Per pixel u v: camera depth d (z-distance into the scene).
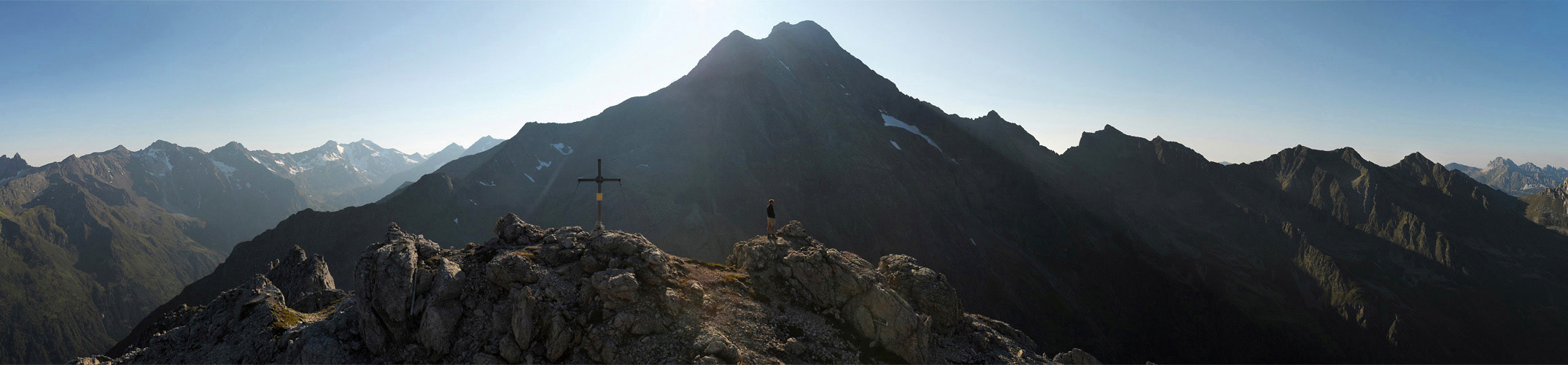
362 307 31.00
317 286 67.56
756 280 35.97
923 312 39.34
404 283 30.34
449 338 28.28
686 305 30.20
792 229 42.44
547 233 36.81
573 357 26.66
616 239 33.56
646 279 31.27
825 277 35.75
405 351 28.72
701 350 26.64
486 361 26.62
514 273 30.17
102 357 38.81
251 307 39.97
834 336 32.03
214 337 37.25
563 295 29.09
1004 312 186.12
